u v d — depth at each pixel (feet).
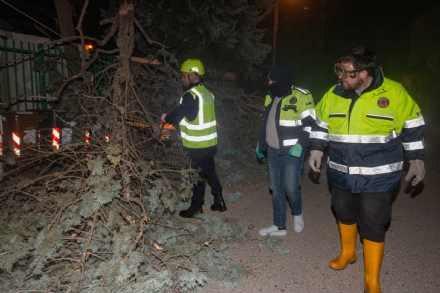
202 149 14.96
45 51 25.64
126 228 10.48
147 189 12.64
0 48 23.15
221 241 13.06
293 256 12.75
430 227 15.29
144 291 9.06
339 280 11.30
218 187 16.14
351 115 9.81
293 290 10.83
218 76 33.37
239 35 29.14
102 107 17.40
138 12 27.50
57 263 10.67
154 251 11.34
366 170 9.82
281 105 12.80
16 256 9.61
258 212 16.74
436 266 12.11
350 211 11.07
